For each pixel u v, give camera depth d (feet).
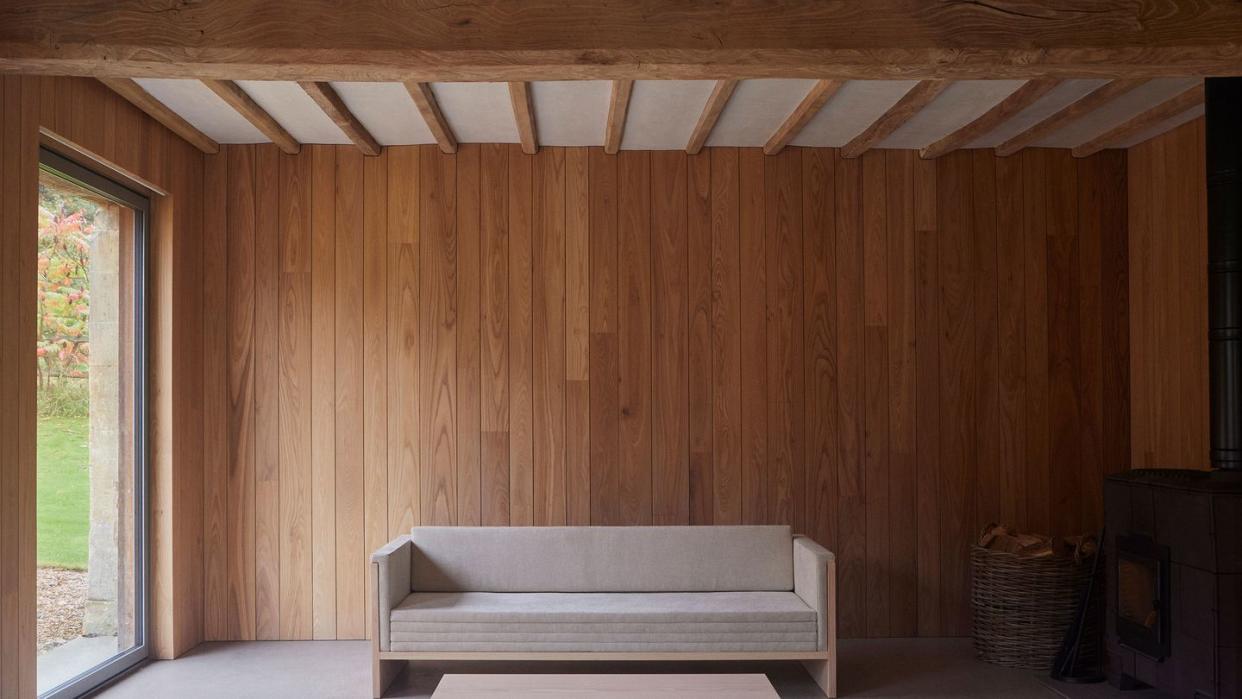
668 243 16.78
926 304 16.88
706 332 16.75
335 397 16.57
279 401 16.53
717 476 16.66
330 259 16.62
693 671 14.80
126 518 14.57
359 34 9.66
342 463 16.53
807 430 16.74
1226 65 10.01
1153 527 12.90
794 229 16.85
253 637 16.38
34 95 11.68
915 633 16.67
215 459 16.47
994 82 13.39
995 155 16.96
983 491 16.76
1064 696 13.38
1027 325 16.89
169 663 14.98
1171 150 15.75
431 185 16.70
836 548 16.67
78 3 9.53
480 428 16.61
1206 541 11.82
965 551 16.71
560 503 16.57
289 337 16.58
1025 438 16.83
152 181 14.82
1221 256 12.76
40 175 12.29
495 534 15.31
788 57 9.80
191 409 16.12
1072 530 16.80
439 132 15.30
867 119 15.23
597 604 14.01
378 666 13.42
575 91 13.91
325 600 16.44
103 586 13.85
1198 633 11.95
